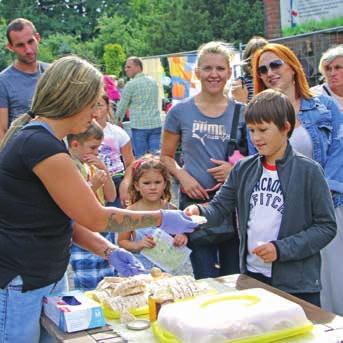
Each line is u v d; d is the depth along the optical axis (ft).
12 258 7.05
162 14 93.15
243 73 15.70
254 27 80.18
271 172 8.48
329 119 10.39
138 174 11.22
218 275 11.15
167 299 6.70
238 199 8.83
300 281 8.20
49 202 7.00
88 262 11.85
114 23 112.98
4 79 14.17
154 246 10.59
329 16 33.81
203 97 11.41
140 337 6.32
